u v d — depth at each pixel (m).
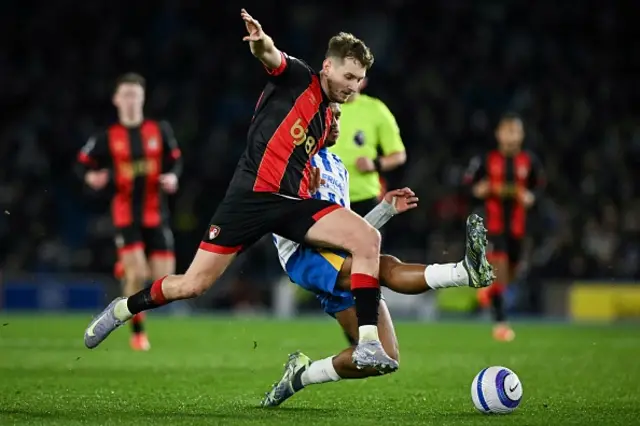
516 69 102.75
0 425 19.17
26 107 99.88
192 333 53.25
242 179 21.70
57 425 19.16
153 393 25.77
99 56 102.94
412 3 107.12
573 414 21.75
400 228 83.81
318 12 106.12
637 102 101.56
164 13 105.25
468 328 60.69
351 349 21.95
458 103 98.56
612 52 105.44
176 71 102.38
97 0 105.12
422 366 34.47
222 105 99.19
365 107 33.47
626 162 92.94
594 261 79.38
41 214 86.06
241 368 33.56
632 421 20.69
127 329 56.22
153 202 44.66
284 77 21.78
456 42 104.94
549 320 74.31
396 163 33.81
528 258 79.00
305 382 22.47
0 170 90.81
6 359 36.31
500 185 51.22
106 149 44.09
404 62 103.12
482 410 21.41
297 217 21.34
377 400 24.41
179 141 92.75
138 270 44.34
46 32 103.94
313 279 21.86
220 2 104.62
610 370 33.47
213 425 19.22
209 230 21.84
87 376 30.33
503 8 107.00
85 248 84.94
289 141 21.58
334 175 23.16
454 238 81.00
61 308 76.62
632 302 73.62
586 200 86.56
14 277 76.56
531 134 93.38
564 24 106.38
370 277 20.61
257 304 78.00
